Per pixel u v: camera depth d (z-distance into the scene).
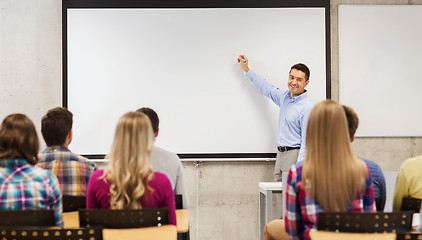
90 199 2.24
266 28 5.09
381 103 5.09
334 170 1.95
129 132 2.19
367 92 5.09
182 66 5.11
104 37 5.09
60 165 2.82
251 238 5.15
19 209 2.17
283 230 2.67
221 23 5.09
